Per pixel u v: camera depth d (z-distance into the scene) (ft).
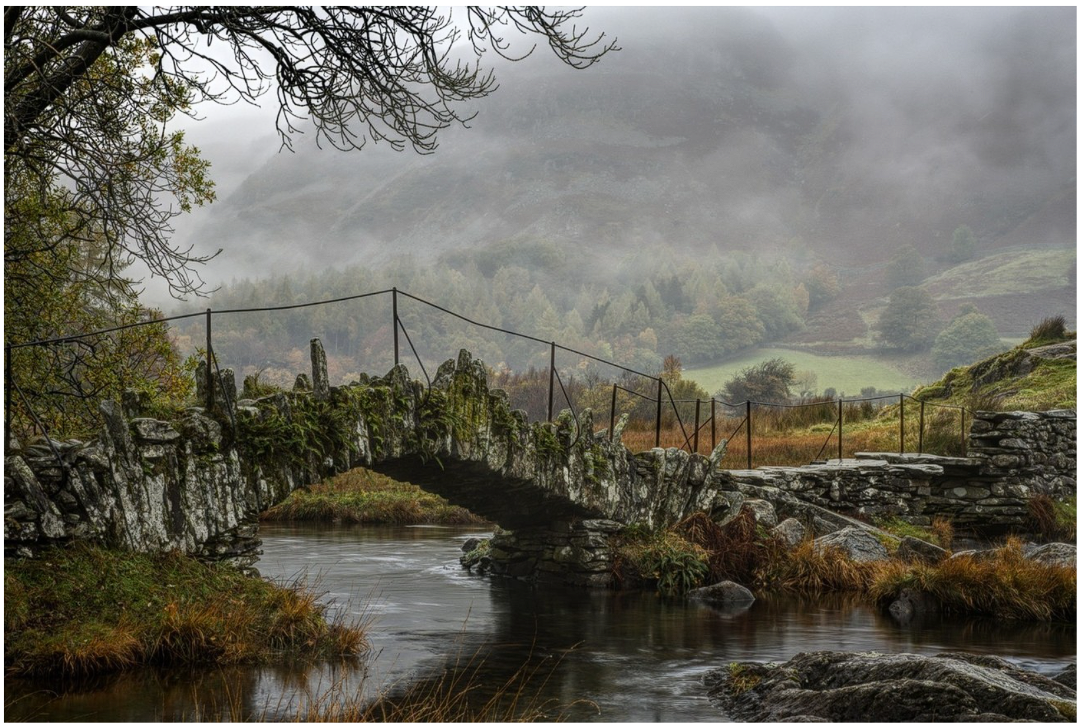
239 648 28.99
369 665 30.32
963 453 74.54
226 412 34.01
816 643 35.50
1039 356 94.53
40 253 42.96
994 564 44.01
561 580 50.39
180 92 42.63
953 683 22.98
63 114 38.86
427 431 39.40
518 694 27.12
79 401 43.70
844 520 56.13
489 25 41.70
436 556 58.39
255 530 34.76
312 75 40.57
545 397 174.09
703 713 25.70
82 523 30.07
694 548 49.83
